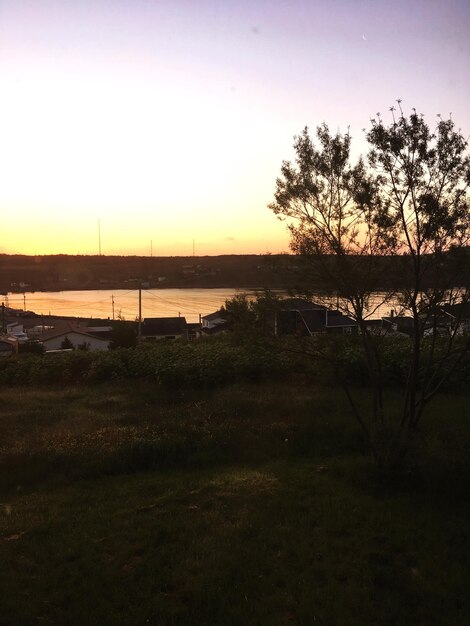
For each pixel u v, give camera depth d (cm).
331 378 693
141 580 385
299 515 497
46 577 390
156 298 9594
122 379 1224
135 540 449
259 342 645
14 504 539
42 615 347
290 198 600
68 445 686
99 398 1038
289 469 632
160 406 945
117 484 596
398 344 1061
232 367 1117
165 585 379
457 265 545
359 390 973
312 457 686
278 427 763
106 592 371
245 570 399
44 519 494
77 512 513
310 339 656
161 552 426
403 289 573
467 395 921
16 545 440
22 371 1376
